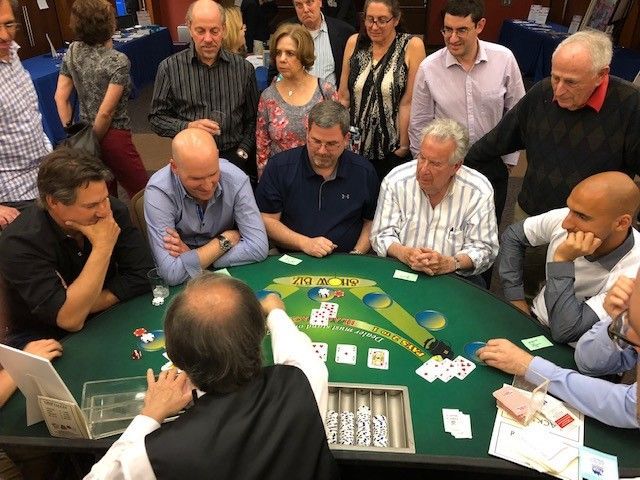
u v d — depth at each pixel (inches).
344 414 54.1
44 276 67.1
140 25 305.4
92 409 54.5
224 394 43.1
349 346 63.9
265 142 115.1
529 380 57.8
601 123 83.6
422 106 115.8
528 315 70.3
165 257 80.0
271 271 80.9
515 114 95.4
